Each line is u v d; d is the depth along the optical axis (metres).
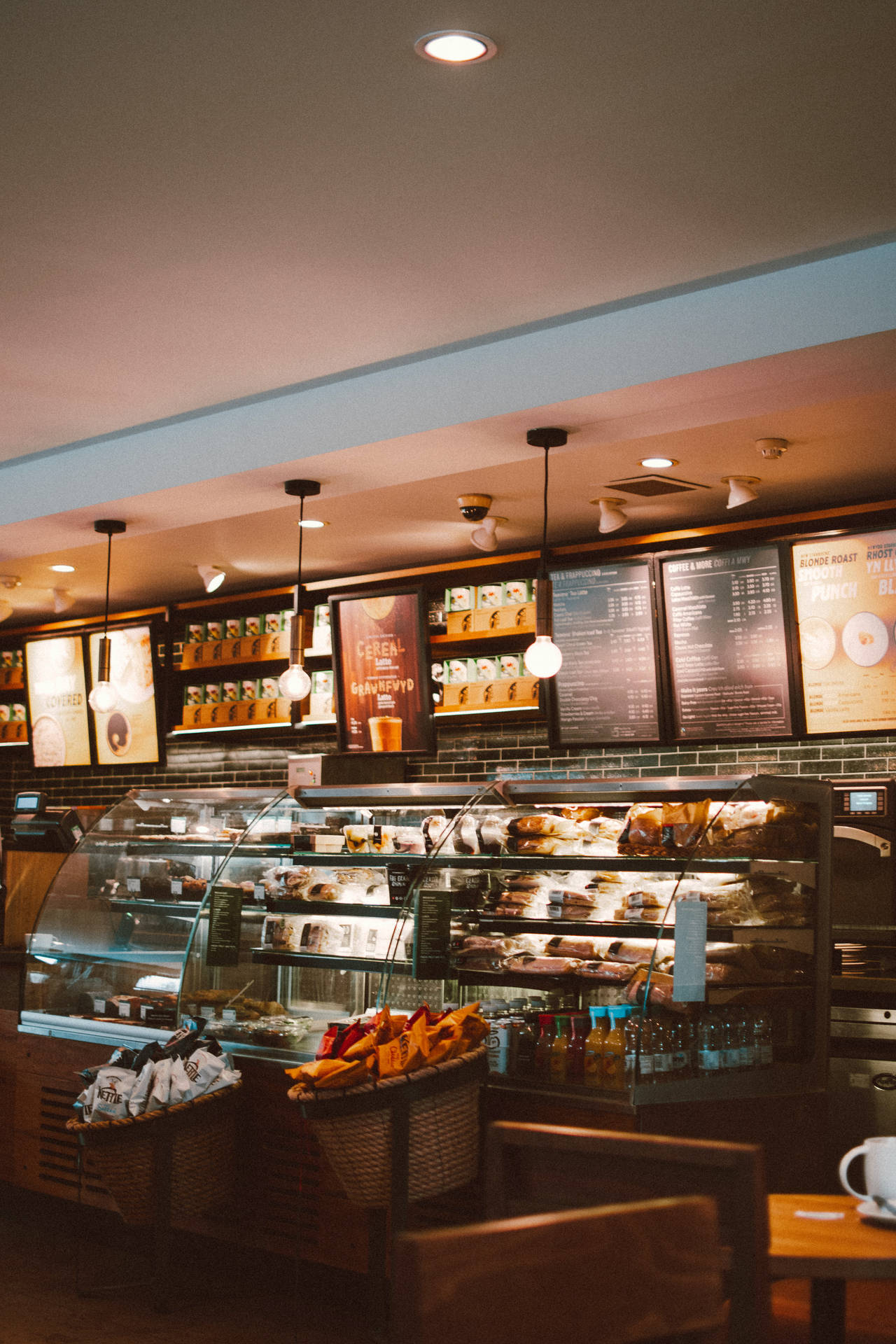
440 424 3.96
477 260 3.29
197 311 3.63
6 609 6.81
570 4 2.23
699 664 5.15
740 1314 1.52
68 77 2.50
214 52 2.40
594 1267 1.32
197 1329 3.52
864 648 4.80
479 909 3.73
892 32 2.31
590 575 5.41
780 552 4.95
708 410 3.77
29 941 4.68
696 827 3.45
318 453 4.26
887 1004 4.36
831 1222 1.99
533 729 6.09
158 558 6.22
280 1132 3.82
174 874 4.36
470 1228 1.26
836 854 5.00
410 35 2.34
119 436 4.91
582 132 2.67
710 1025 3.39
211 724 6.91
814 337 3.23
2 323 3.72
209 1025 4.06
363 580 6.18
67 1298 3.79
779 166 2.80
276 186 2.92
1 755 8.41
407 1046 3.19
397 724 5.95
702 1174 1.62
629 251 3.23
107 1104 3.72
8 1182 4.67
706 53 2.39
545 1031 3.42
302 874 4.19
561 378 3.70
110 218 3.08
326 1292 3.75
